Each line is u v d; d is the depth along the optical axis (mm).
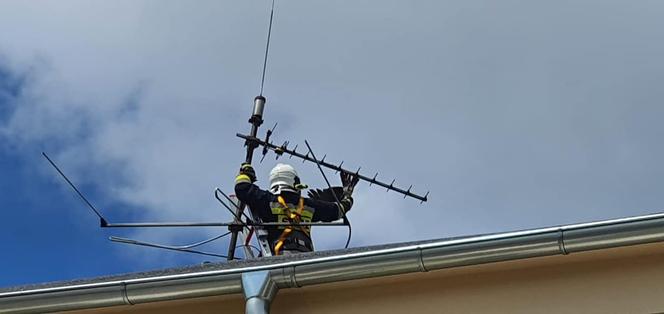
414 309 6199
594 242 5961
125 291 6277
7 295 6344
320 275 6184
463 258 6070
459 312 6145
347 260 6156
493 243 6035
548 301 6098
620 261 6145
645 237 5906
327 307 6289
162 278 6277
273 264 6281
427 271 6164
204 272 6277
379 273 6148
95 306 6316
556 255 6082
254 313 6004
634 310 5980
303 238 9586
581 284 6117
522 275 6207
